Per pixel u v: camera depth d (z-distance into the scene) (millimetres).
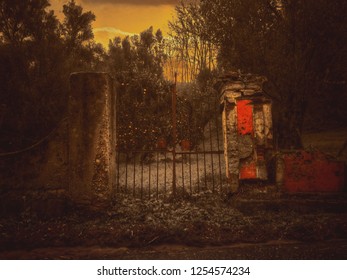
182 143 8281
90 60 12352
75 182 6395
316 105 12156
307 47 9133
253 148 7004
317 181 6801
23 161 6594
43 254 4676
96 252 4742
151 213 6375
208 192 7539
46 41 9727
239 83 7180
